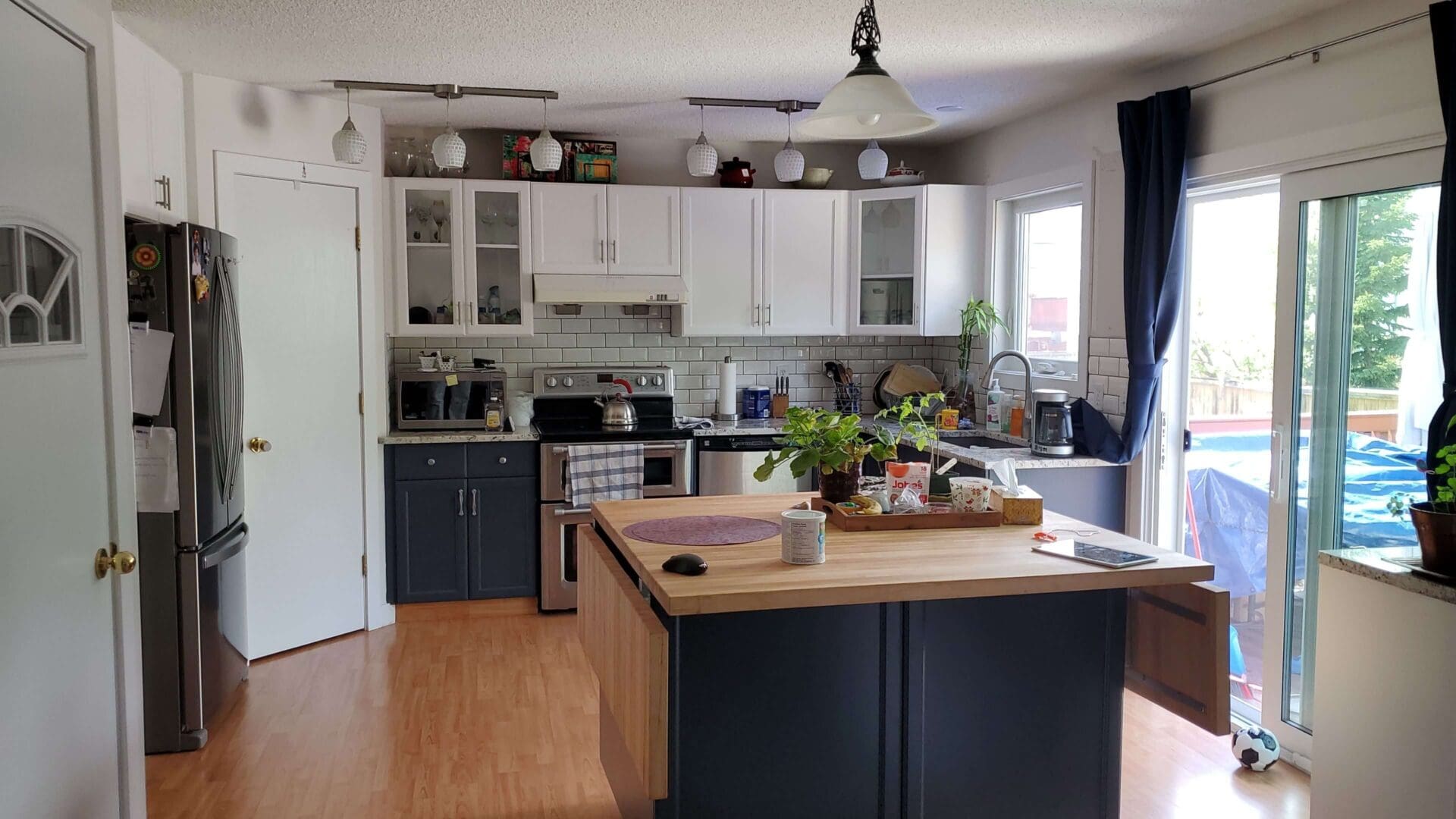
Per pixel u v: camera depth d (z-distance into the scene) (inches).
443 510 201.6
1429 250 119.6
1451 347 109.0
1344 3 129.2
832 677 100.9
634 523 118.2
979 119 205.3
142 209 146.2
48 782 78.5
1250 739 136.6
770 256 222.5
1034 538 111.0
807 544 98.5
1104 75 168.1
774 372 239.6
